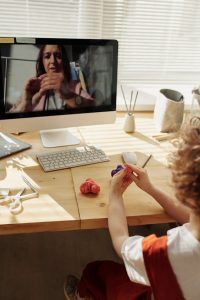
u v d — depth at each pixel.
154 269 0.68
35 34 1.67
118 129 1.54
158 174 1.16
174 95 1.62
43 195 1.00
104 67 1.29
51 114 1.26
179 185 0.67
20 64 1.14
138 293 0.91
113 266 1.06
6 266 1.61
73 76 1.25
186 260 0.65
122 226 0.87
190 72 1.98
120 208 0.92
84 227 0.92
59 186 1.05
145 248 0.70
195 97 1.58
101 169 1.17
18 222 0.87
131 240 0.79
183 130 0.76
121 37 1.77
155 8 1.72
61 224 0.90
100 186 1.06
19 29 1.64
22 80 1.17
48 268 1.62
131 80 1.91
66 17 1.66
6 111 1.18
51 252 1.72
